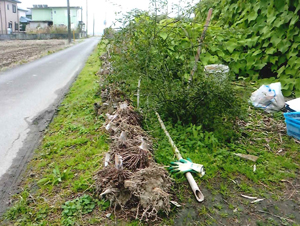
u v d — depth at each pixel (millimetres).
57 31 40281
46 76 7832
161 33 3975
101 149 3031
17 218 2043
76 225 1960
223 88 3080
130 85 4051
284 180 2502
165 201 2039
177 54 3865
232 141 3127
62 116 4281
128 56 3982
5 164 2826
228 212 2104
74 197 2256
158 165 2467
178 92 3270
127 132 2887
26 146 3250
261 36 5340
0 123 3988
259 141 3205
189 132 3221
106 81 4703
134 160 2363
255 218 2053
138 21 3936
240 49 5547
